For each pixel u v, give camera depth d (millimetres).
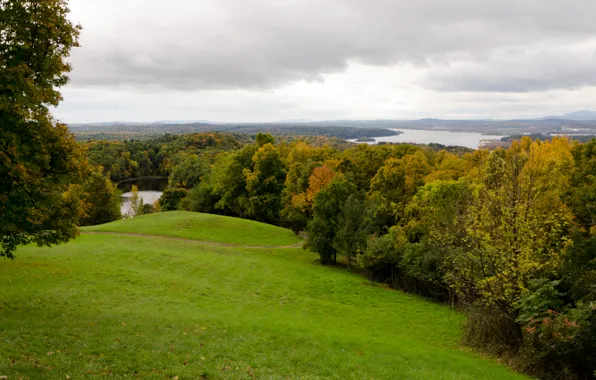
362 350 21297
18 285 24828
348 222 48031
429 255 39562
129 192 142000
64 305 22484
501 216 24312
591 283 20094
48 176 18766
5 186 16625
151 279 32531
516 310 23422
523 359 21547
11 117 16094
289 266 45844
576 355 18766
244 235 60656
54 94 18609
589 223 40281
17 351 14188
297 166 72000
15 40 17031
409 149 86938
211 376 15156
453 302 38406
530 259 23078
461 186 42344
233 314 27156
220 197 88562
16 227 17859
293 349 20141
